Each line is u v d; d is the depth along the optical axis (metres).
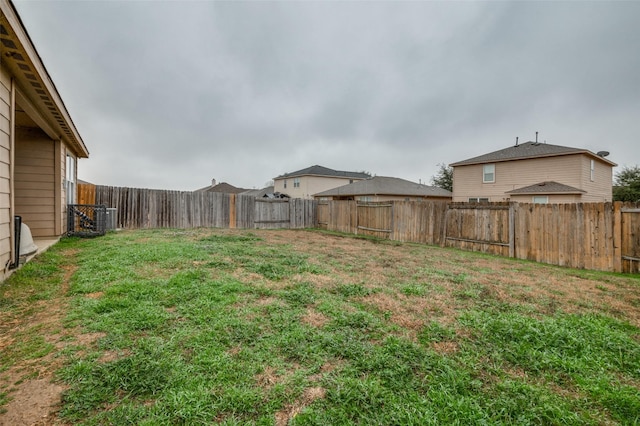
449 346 2.59
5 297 3.24
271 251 6.89
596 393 2.01
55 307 3.06
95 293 3.46
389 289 4.18
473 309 3.50
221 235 9.80
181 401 1.72
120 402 1.72
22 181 7.09
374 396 1.86
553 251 6.78
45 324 2.67
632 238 5.71
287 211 15.38
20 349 2.24
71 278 4.04
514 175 17.03
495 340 2.71
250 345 2.44
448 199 23.55
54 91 5.01
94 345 2.31
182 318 2.88
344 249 8.07
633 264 5.68
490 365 2.32
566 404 1.89
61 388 1.81
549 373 2.26
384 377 2.08
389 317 3.18
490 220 8.12
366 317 3.08
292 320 2.95
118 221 11.34
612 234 5.95
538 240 7.07
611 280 5.19
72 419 1.58
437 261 6.63
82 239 7.58
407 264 6.15
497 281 4.92
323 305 3.41
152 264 4.81
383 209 11.63
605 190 17.62
